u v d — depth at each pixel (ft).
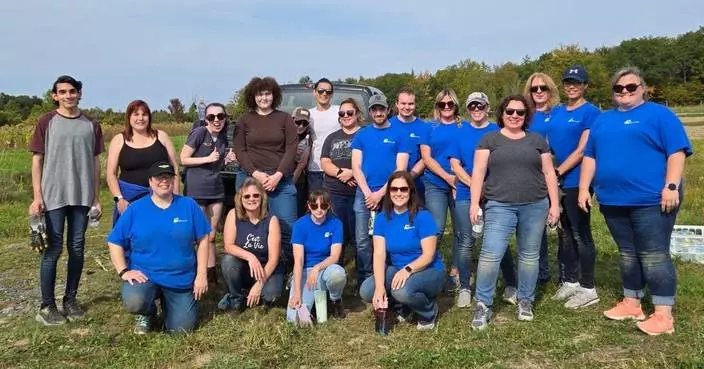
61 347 13.23
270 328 14.01
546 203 14.51
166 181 13.91
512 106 14.23
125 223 14.08
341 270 14.78
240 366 11.87
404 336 13.88
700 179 40.27
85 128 14.78
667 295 13.53
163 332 14.16
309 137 19.19
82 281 18.51
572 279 16.28
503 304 16.20
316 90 19.48
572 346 12.93
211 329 14.02
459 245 16.40
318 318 14.90
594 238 23.30
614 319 14.56
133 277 13.73
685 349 12.45
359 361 12.53
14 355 12.83
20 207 31.89
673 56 213.46
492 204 14.55
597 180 14.25
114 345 13.43
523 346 13.02
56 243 14.61
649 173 13.37
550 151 15.51
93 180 15.06
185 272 14.08
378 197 15.74
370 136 16.26
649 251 13.61
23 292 17.69
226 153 18.93
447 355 12.40
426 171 16.89
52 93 14.61
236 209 15.47
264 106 16.74
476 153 14.79
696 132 91.71
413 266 13.88
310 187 19.43
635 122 13.46
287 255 16.84
